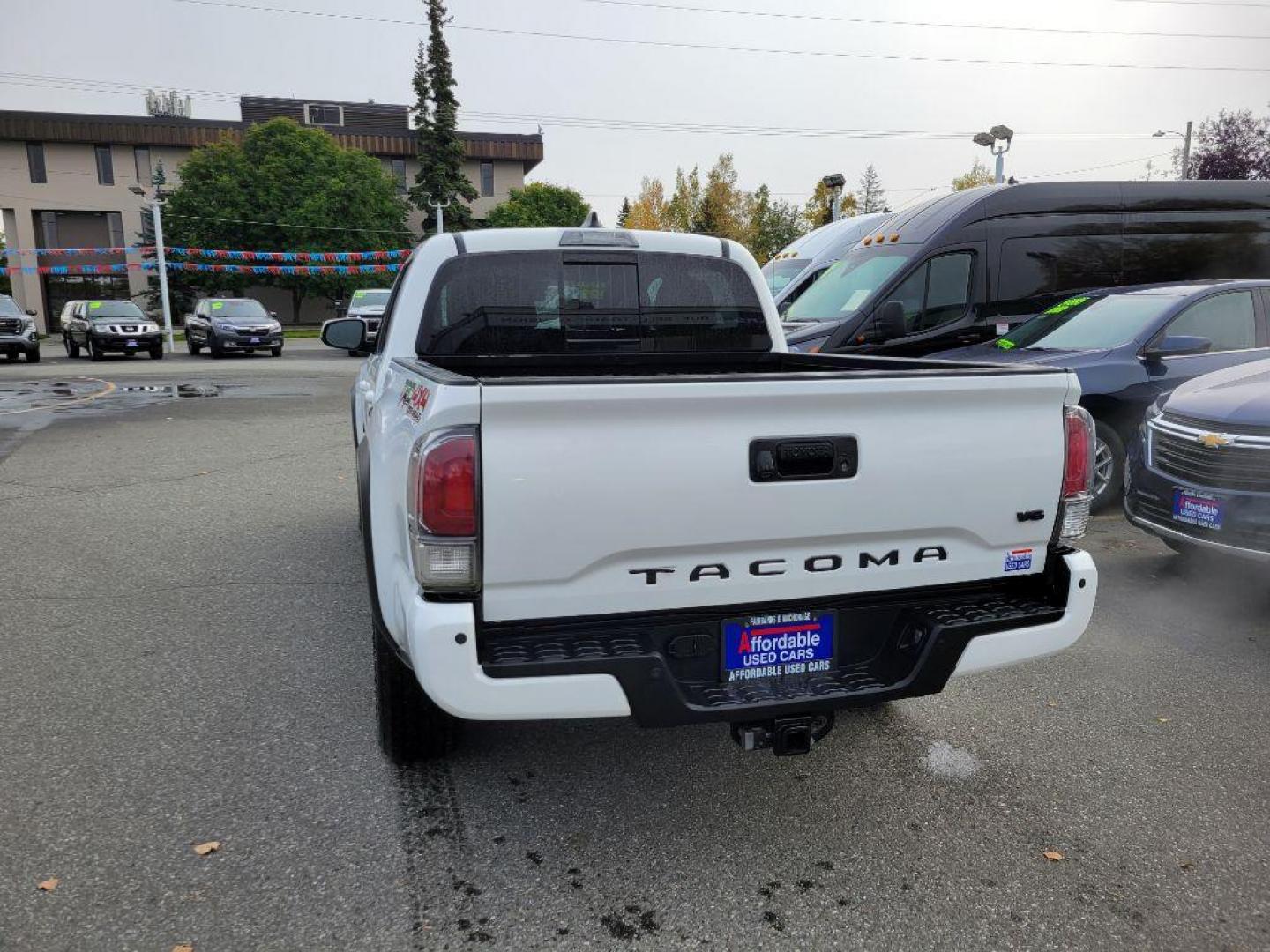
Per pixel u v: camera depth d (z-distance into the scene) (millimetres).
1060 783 3191
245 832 2859
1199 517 4812
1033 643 2754
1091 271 9734
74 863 2682
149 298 48625
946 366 3320
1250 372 5234
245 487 8109
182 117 53875
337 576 5496
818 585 2615
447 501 2260
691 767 3316
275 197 46250
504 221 53875
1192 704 3799
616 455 2342
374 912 2492
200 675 4055
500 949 2355
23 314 24625
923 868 2707
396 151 54938
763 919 2482
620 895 2584
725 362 4285
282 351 30328
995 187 9594
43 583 5363
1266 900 2553
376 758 3340
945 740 3512
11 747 3383
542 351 4070
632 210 54562
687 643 2547
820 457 2510
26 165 49562
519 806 3045
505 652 2391
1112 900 2553
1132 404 6828
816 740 2732
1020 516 2764
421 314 3930
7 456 9648
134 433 11297
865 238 10500
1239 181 10336
